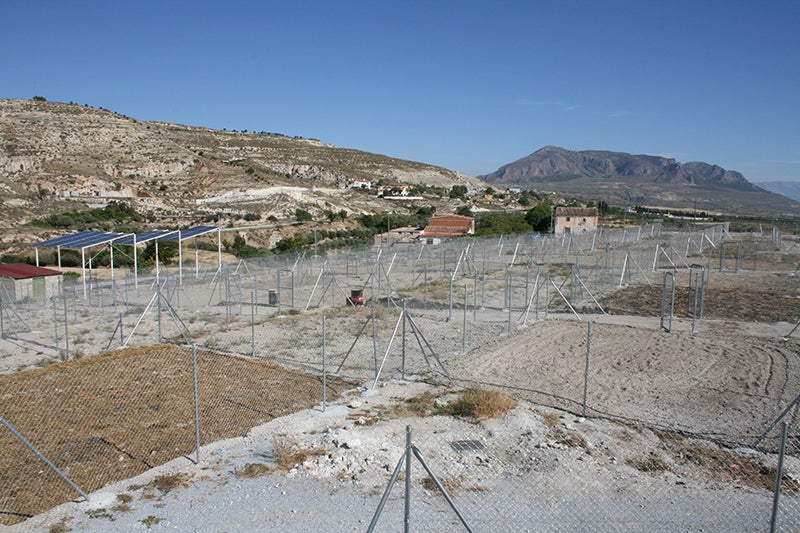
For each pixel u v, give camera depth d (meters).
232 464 10.12
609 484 9.41
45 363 18.20
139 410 12.52
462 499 8.81
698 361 17.59
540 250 45.84
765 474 9.90
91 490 9.09
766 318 24.28
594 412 13.06
